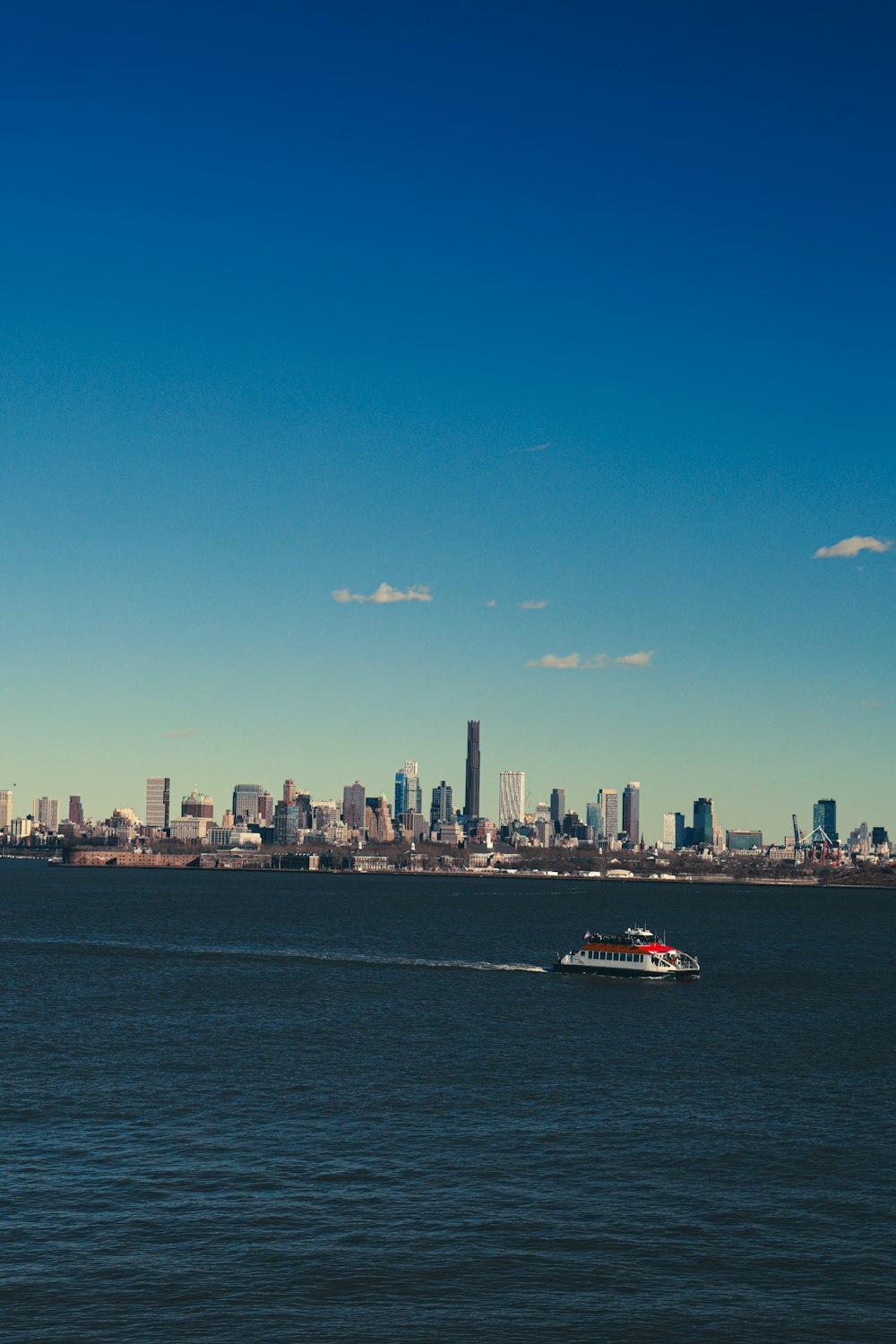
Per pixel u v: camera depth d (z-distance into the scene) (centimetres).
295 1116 9162
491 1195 7444
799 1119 9244
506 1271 6347
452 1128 8881
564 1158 8206
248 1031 12544
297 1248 6594
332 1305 5944
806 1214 7194
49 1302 5925
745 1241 6775
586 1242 6731
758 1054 11781
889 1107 9650
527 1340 5631
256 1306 5912
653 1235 6844
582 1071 10869
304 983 16438
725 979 17912
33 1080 10200
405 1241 6706
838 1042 12469
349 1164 8012
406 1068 10856
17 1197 7294
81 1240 6662
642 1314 5884
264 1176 7750
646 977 17600
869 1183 7762
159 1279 6194
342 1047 11756
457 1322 5784
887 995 16288
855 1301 6050
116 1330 5666
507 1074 10669
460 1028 12975
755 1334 5706
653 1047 12081
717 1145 8531
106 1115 9125
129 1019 13238
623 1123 9088
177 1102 9512
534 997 15450
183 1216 7031
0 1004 14200
